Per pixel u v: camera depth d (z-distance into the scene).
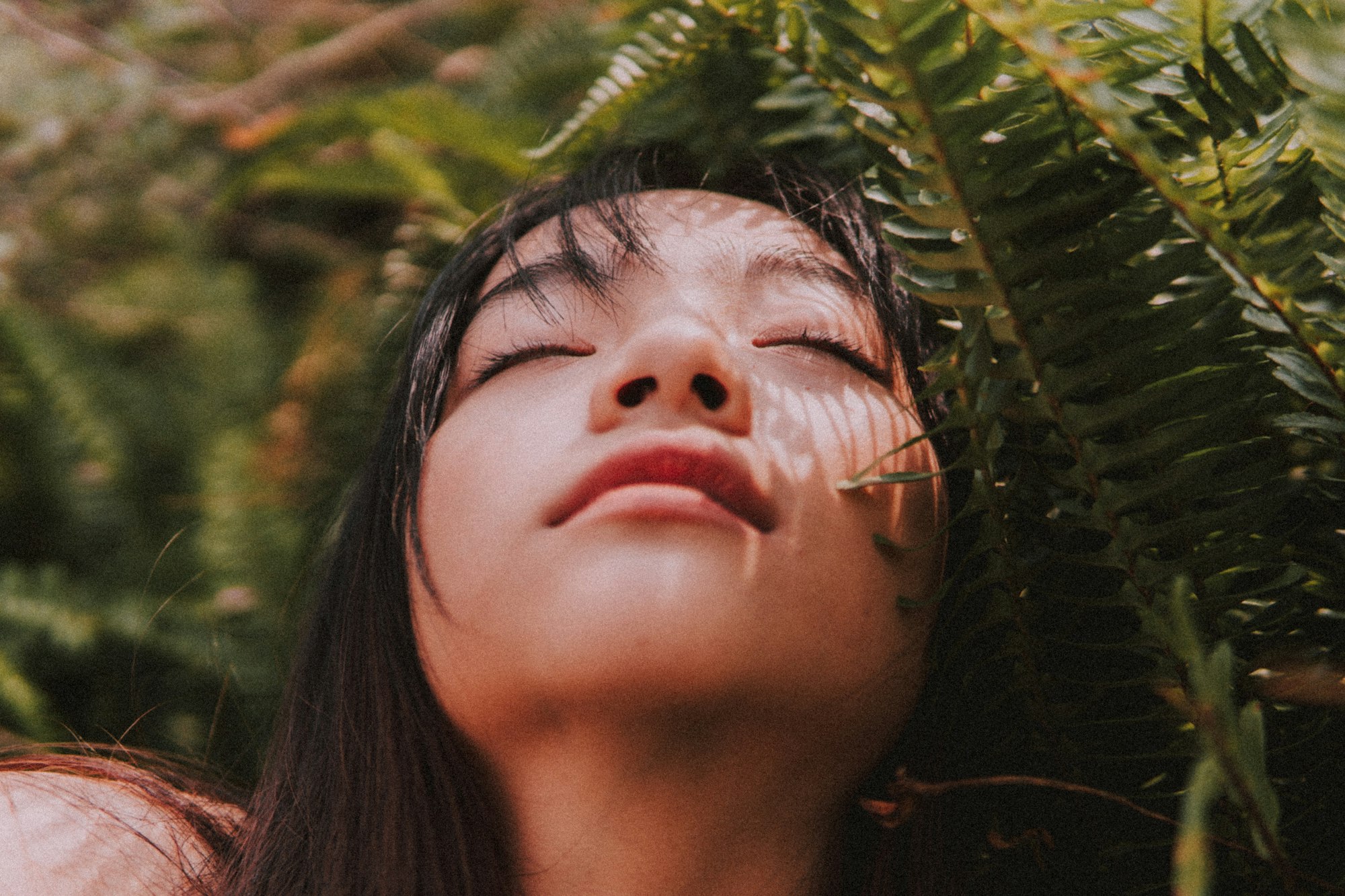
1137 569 0.68
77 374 1.77
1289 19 0.62
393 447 0.92
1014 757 0.81
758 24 0.94
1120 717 0.76
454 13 2.05
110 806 0.94
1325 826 0.73
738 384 0.71
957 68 0.58
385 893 0.78
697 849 0.73
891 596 0.72
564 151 1.14
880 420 0.77
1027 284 0.68
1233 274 0.63
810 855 0.77
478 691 0.71
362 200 2.08
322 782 0.89
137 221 2.00
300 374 1.67
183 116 1.91
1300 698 0.69
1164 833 0.78
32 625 1.51
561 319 0.80
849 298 0.84
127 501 1.71
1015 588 0.73
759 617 0.66
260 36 2.11
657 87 1.09
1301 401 0.70
